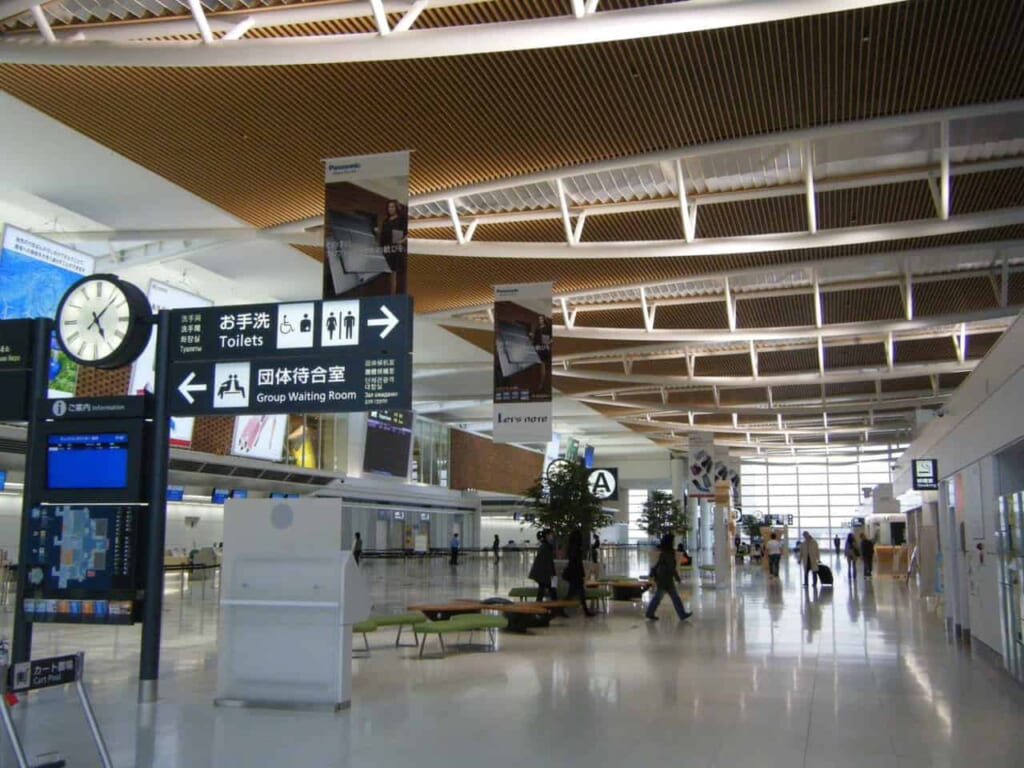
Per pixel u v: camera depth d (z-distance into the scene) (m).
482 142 14.98
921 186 18.66
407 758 6.73
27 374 9.55
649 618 17.86
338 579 8.75
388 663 11.69
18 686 5.49
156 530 9.12
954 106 13.95
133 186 18.78
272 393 9.37
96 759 6.71
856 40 11.90
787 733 7.57
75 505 9.20
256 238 21.45
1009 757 6.80
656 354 37.56
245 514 9.08
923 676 10.71
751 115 14.16
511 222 20.44
